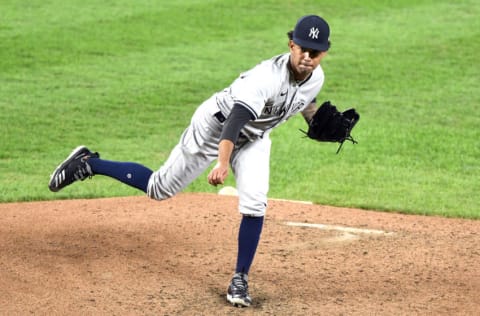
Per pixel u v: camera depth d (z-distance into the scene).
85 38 54.16
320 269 23.47
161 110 42.94
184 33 55.94
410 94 46.28
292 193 32.44
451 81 48.53
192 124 21.62
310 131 22.89
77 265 22.97
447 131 40.84
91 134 39.25
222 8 61.38
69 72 48.25
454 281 22.72
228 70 49.31
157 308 20.38
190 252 24.44
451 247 25.67
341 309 20.61
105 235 25.69
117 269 22.77
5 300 20.44
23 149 36.97
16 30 55.06
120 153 36.72
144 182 22.62
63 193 31.81
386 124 41.56
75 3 61.94
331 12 61.19
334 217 28.70
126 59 50.84
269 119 20.88
